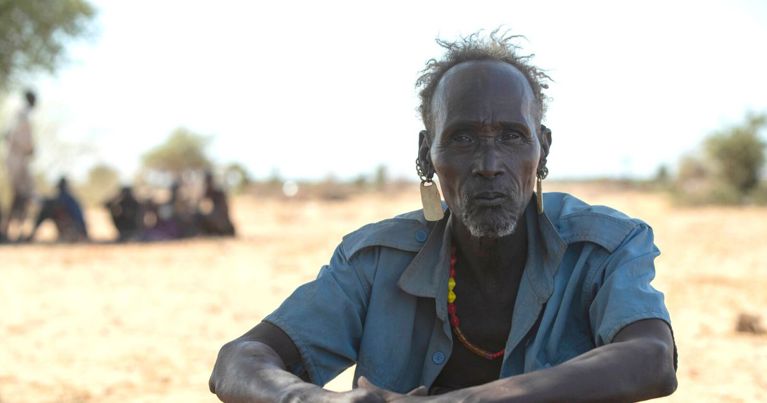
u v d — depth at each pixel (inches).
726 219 1001.5
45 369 252.4
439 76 86.7
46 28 803.4
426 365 89.7
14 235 728.3
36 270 475.2
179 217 703.7
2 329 310.8
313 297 90.3
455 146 82.4
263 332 89.0
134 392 227.3
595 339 83.6
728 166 1358.3
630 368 73.3
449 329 89.0
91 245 630.5
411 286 89.7
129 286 419.2
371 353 90.4
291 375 78.9
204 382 238.5
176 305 364.5
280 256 565.3
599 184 2265.0
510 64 86.0
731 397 213.6
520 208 82.9
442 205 93.4
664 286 421.1
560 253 85.2
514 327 85.7
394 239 92.0
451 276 89.7
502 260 88.0
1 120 915.4
